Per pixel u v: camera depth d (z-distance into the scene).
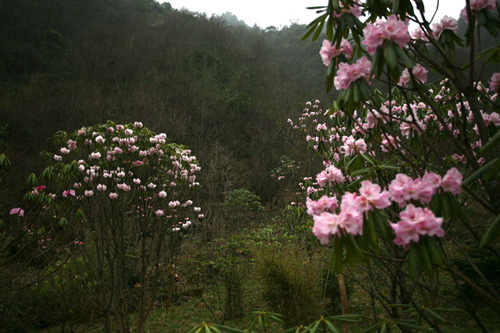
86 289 4.52
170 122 15.89
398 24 1.30
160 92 18.88
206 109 19.31
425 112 2.73
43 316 5.83
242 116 21.70
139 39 26.00
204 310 6.21
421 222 1.09
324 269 4.91
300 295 4.18
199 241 7.11
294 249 5.16
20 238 3.51
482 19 1.48
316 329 1.33
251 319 5.48
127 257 5.48
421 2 1.57
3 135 12.12
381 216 1.27
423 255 1.09
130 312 6.29
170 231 5.34
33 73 19.36
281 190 14.05
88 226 4.30
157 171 4.81
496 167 1.17
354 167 1.94
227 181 10.55
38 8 24.61
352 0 1.59
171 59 24.34
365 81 1.41
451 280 5.48
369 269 2.29
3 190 5.79
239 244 5.86
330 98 21.61
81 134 4.12
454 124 2.59
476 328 4.37
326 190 1.82
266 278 4.46
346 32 1.64
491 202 1.43
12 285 5.04
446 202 1.26
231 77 25.78
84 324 5.86
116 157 4.43
